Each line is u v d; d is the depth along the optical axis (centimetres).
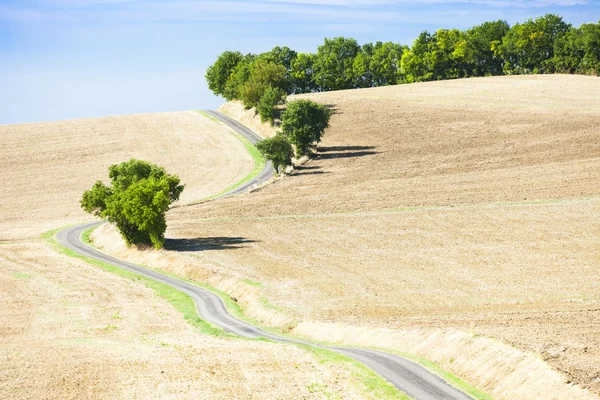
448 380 3503
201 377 3794
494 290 5481
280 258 7094
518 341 3666
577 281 5566
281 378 3734
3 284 6988
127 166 9150
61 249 8731
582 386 3034
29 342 4850
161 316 5703
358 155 12975
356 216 8725
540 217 7825
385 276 6147
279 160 12225
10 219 10838
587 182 9306
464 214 8306
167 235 8638
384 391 3356
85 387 3684
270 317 5428
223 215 9531
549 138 12488
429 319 4778
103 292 6581
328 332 4778
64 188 12750
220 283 6600
